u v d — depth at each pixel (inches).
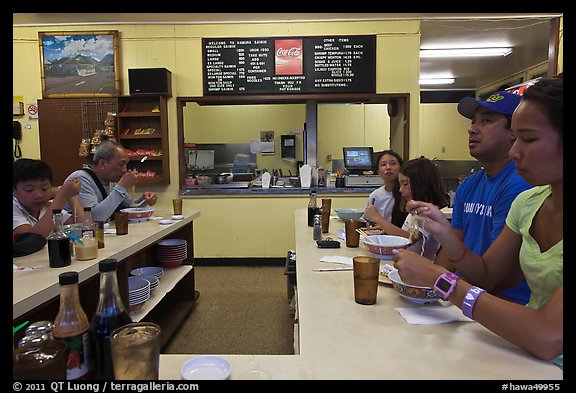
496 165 56.0
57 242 56.8
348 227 73.7
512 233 43.6
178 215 112.0
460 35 182.7
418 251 63.0
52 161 172.4
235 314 123.1
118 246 72.7
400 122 179.8
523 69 242.4
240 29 170.7
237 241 178.9
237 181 203.0
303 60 169.3
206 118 257.0
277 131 257.0
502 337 32.9
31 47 172.4
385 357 31.8
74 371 26.6
